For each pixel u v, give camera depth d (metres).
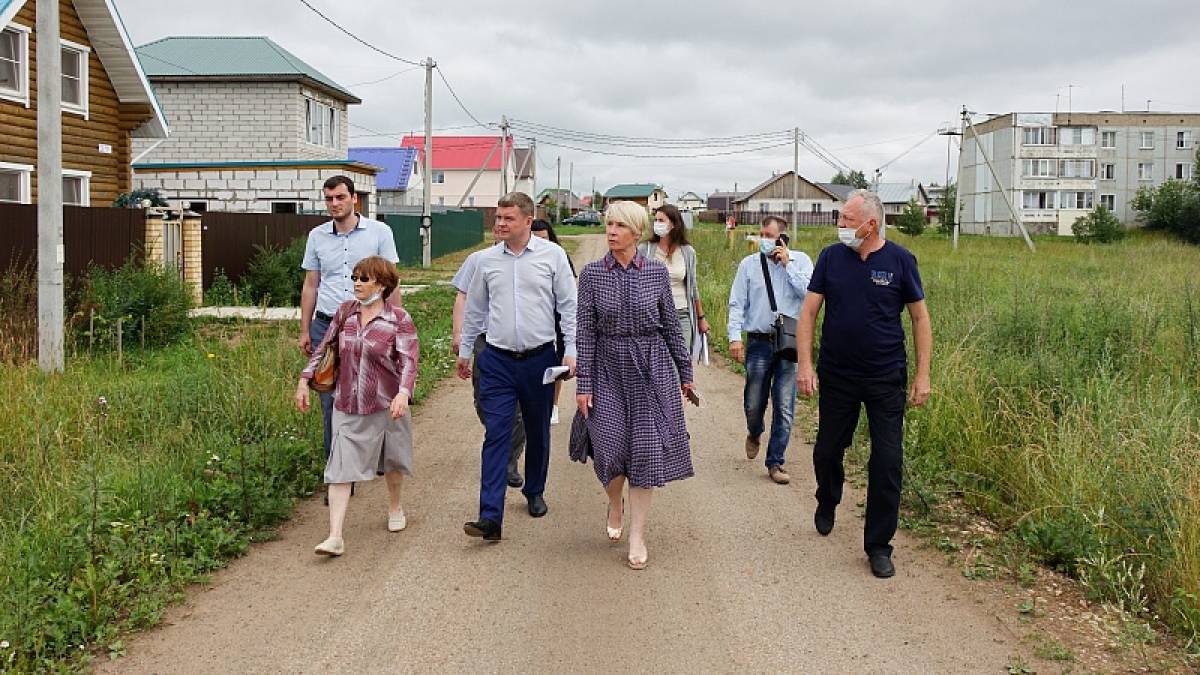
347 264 6.73
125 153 20.45
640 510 5.54
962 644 4.50
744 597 5.05
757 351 7.40
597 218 89.75
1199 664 4.24
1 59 16.94
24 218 12.90
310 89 33.62
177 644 4.48
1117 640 4.46
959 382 7.98
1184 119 84.81
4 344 10.01
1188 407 7.43
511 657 4.34
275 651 4.40
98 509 5.70
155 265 14.41
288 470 6.99
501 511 5.82
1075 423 6.85
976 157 90.12
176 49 33.84
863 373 5.46
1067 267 27.36
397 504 6.09
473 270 6.39
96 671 4.21
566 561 5.58
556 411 9.28
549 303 5.92
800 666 4.27
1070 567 5.35
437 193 88.88
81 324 12.47
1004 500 6.51
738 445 8.47
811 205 106.69
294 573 5.38
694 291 7.60
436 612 4.84
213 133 32.75
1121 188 85.12
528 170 97.44
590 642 4.50
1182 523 5.05
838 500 5.97
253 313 16.66
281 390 8.62
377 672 4.20
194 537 5.59
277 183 28.75
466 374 6.12
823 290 5.58
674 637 4.57
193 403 8.46
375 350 5.66
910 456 7.38
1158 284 17.50
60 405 8.05
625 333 5.48
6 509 6.00
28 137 17.39
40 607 4.61
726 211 106.94
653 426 5.44
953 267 25.95
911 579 5.32
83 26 18.77
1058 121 83.56
